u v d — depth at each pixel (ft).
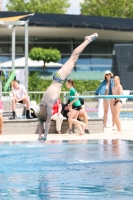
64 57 186.39
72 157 36.27
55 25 178.91
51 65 173.37
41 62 172.86
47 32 183.62
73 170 30.32
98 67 185.88
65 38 188.65
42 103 48.75
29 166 32.12
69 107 61.21
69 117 61.11
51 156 37.04
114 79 63.21
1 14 191.83
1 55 178.81
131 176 27.99
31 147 43.50
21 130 62.80
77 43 189.26
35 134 61.77
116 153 38.42
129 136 56.85
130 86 154.92
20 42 182.50
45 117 48.91
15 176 28.32
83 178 27.40
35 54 169.58
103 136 57.11
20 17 84.94
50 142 48.42
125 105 109.40
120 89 62.80
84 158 35.55
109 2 308.40
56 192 23.58
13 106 67.00
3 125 62.28
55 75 49.08
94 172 29.48
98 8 307.37
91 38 49.21
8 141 50.08
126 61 157.79
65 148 42.52
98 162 33.53
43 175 28.55
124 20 201.77
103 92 68.44
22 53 182.39
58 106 62.34
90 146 43.96
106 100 68.80
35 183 26.02
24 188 24.62
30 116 66.64
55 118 62.03
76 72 181.57
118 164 32.68
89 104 123.13
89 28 182.80
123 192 23.52
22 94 67.05
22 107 76.64
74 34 187.32
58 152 39.52
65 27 180.65
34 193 23.39
